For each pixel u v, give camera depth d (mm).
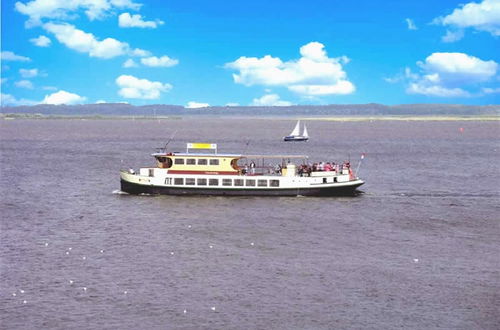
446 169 173375
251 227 91062
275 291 63594
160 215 99312
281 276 68062
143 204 108438
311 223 94000
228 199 112750
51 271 69188
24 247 78812
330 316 57688
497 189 131625
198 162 116812
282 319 57000
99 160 194000
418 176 155250
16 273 68312
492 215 101812
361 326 55750
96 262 72688
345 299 61625
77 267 70688
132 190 118125
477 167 180000
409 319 57219
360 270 70312
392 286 65188
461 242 83125
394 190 128500
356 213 102000
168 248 78938
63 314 57625
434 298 62000
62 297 61594
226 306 59750
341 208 106000
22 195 118812
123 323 55906
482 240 84312
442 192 126312
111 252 76938
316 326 55688
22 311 58125
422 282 66438
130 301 60750
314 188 116125
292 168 117812
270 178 115500
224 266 71438
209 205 107250
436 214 102188
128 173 119188
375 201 113625
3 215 99000
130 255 75625
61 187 129750
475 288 64750
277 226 91688
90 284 65125
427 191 127500
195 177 116000
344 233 87812
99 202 110750
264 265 71938
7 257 74250
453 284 65875
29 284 64938
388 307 59781
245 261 73438
